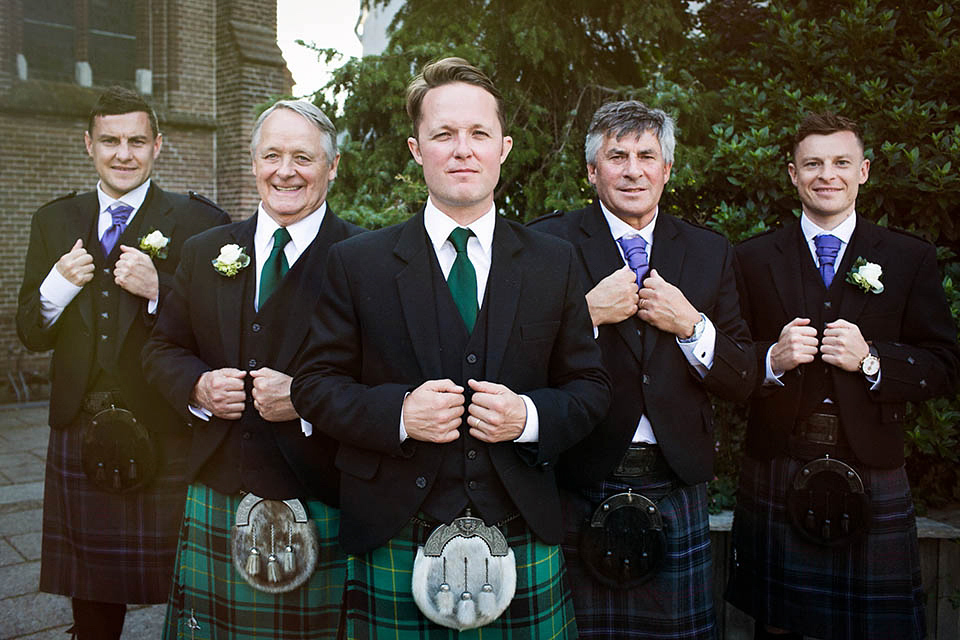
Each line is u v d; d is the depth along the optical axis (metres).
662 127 1.92
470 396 1.46
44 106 7.79
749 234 2.69
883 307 2.09
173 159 8.84
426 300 1.50
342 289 1.54
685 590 1.92
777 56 3.12
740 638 2.56
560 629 1.56
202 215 2.44
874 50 2.90
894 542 2.09
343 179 4.04
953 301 2.60
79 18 8.25
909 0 2.98
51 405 2.28
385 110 3.82
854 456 2.07
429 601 1.42
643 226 2.02
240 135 8.86
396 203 3.84
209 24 9.00
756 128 2.98
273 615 1.81
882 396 2.02
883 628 2.07
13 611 2.92
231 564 1.82
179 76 8.82
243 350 1.84
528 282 1.53
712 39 3.58
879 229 2.18
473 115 1.45
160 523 2.25
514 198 4.11
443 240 1.53
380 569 1.50
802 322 2.04
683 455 1.88
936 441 2.63
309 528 1.78
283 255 1.89
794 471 2.13
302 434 1.78
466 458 1.46
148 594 2.25
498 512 1.47
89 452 2.17
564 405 1.47
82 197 2.39
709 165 2.92
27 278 2.32
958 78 2.79
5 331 7.70
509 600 1.45
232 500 1.83
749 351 1.90
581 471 1.89
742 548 2.29
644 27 3.61
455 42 3.84
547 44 3.70
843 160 2.08
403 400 1.41
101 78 8.50
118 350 2.20
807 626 2.12
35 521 4.01
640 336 1.88
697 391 1.92
